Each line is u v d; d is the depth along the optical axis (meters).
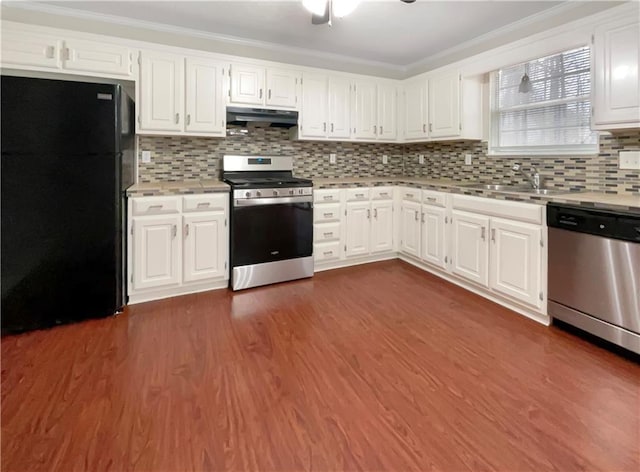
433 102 3.78
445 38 3.38
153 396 1.72
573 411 1.60
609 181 2.59
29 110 2.27
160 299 2.95
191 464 1.32
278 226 3.33
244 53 3.48
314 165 4.16
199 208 2.99
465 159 3.81
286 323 2.54
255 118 3.43
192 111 3.18
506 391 1.75
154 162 3.37
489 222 2.84
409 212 3.88
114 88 2.48
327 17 2.35
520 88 3.23
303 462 1.34
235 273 3.16
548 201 2.37
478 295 3.06
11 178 2.28
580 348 2.16
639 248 1.92
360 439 1.45
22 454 1.36
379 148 4.54
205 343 2.24
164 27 3.12
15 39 2.61
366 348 2.19
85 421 1.54
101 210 2.51
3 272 2.31
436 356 2.09
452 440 1.44
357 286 3.31
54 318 2.45
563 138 2.95
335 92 3.85
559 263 2.33
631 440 1.42
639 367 1.95
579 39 2.46
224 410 1.62
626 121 2.19
